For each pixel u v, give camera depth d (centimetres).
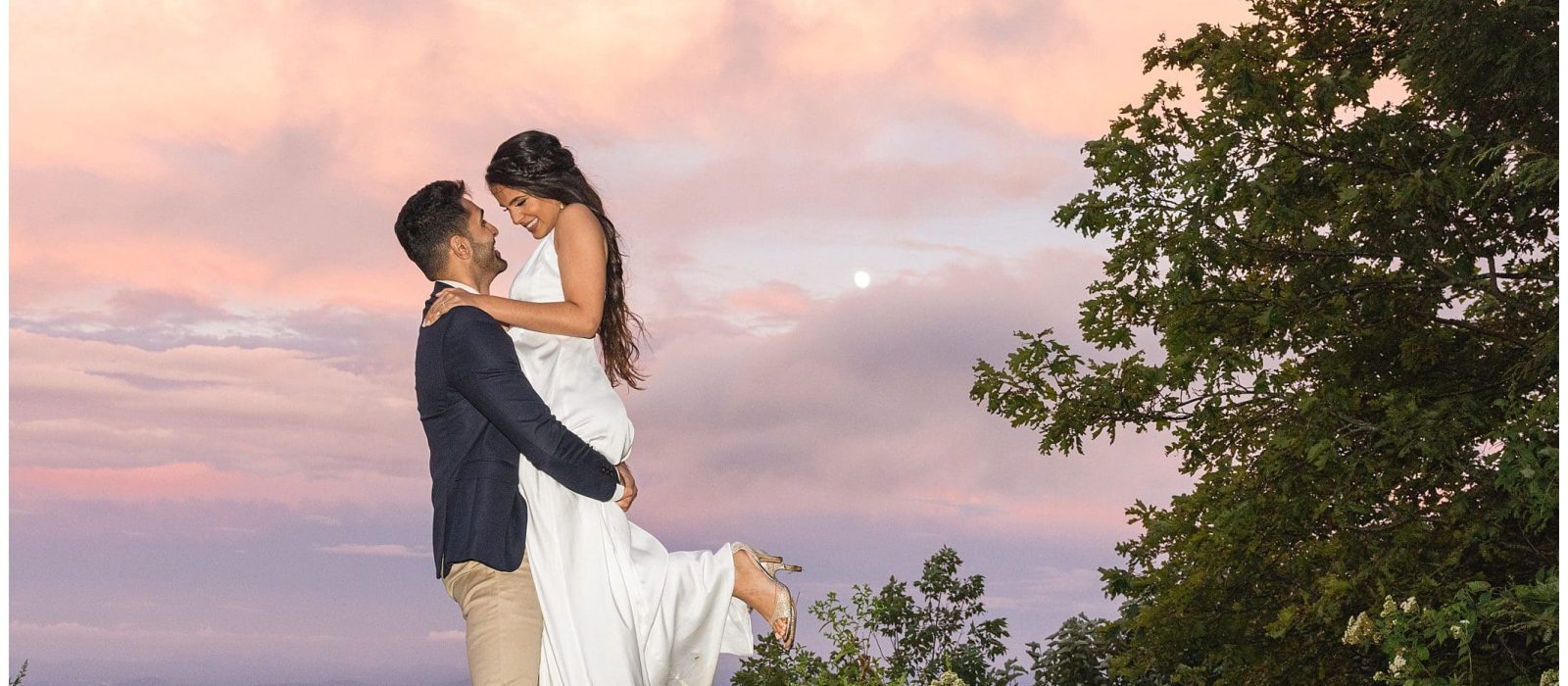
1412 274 1284
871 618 688
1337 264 1293
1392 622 739
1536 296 1224
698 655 330
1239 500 1284
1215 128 1273
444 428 317
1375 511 1226
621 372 350
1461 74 1155
